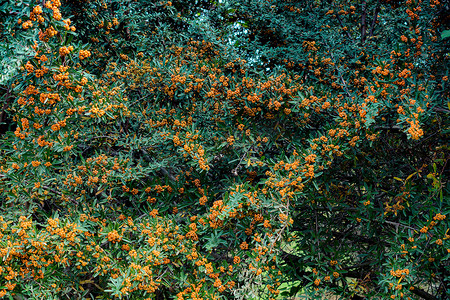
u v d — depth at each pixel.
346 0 4.14
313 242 3.40
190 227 3.00
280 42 4.58
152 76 3.60
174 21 4.68
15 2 2.29
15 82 2.89
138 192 3.39
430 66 3.33
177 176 3.43
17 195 2.89
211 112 3.58
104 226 3.03
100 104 2.81
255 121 3.25
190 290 2.90
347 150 3.04
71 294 3.04
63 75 2.34
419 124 2.57
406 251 2.82
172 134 3.40
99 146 3.70
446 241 2.71
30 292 2.69
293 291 3.64
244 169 3.44
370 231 3.21
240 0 4.63
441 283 3.38
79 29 4.00
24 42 2.32
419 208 3.01
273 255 2.83
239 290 2.80
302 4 4.40
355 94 3.09
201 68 3.47
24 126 2.64
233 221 3.13
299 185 2.80
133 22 4.36
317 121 3.25
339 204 3.29
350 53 3.78
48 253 2.69
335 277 3.21
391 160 3.39
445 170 3.20
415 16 3.19
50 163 2.74
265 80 3.27
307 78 4.09
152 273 2.91
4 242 2.54
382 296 2.88
